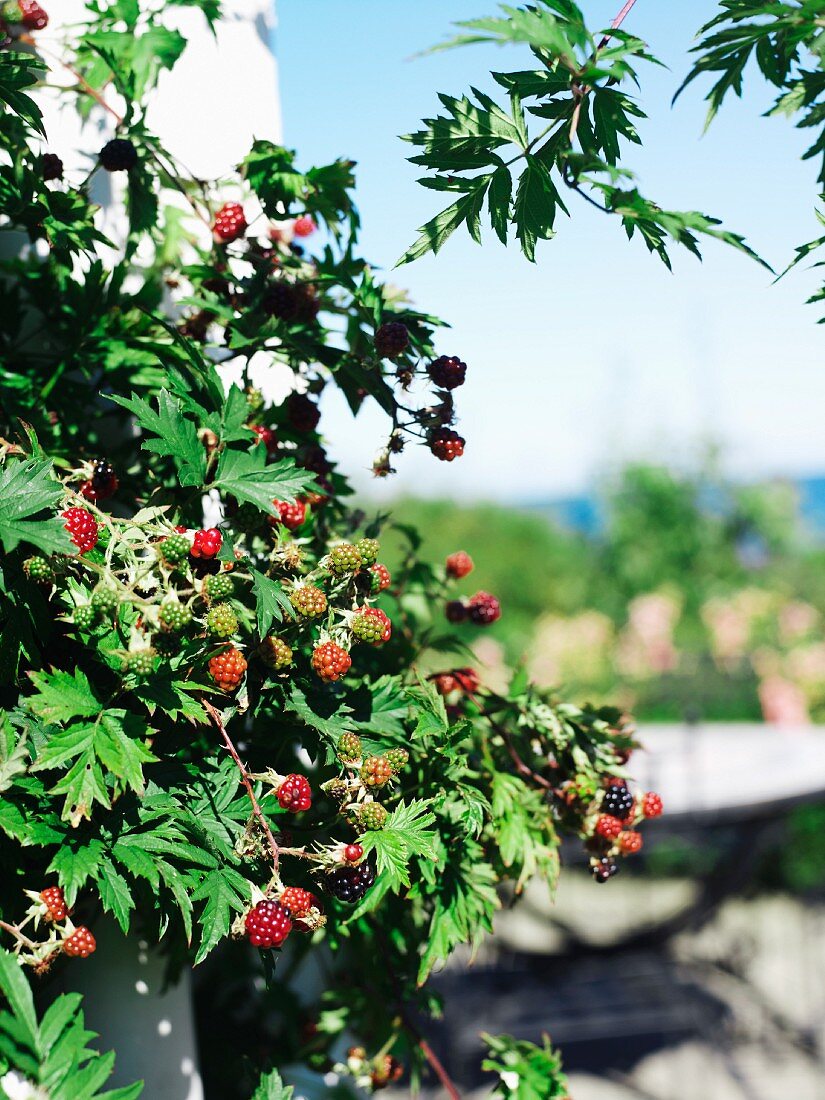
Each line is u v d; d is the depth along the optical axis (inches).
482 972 102.1
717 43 34.9
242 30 43.6
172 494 38.4
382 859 35.1
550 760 41.3
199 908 37.1
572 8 33.4
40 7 39.4
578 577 225.1
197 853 34.1
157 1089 41.0
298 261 40.6
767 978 114.0
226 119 43.3
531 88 35.0
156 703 33.5
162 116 42.4
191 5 41.4
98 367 38.9
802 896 127.2
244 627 36.1
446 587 43.9
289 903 34.0
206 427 36.0
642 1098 94.0
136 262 42.0
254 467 36.2
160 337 39.6
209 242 42.7
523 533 241.9
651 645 173.0
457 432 38.8
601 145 35.7
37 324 40.3
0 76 36.9
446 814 38.0
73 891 33.0
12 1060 32.6
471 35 32.2
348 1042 47.6
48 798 33.9
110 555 33.6
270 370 43.5
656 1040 104.0
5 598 33.9
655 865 121.1
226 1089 44.2
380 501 255.8
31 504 32.9
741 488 217.3
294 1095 45.3
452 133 35.4
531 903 104.9
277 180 40.3
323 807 39.7
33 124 37.5
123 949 40.7
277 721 37.2
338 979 46.4
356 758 35.7
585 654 179.5
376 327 38.0
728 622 169.5
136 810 34.2
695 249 35.0
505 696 41.8
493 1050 42.8
